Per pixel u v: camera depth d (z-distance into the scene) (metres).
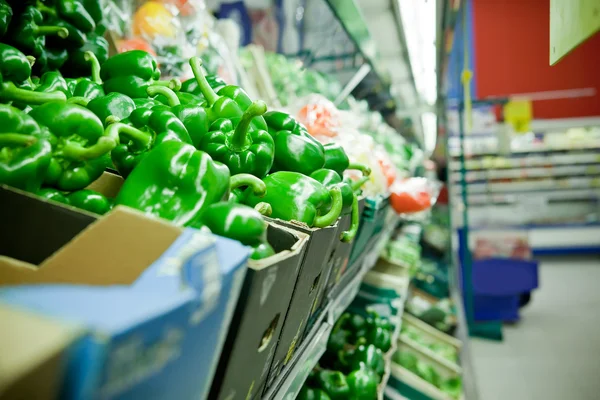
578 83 9.04
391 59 4.38
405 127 7.09
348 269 1.71
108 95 1.04
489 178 11.55
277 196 1.06
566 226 11.12
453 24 3.30
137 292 0.33
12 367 0.22
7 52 0.93
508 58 9.13
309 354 1.13
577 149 11.40
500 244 6.38
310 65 4.27
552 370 4.55
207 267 0.41
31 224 0.54
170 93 1.16
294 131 1.35
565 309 6.79
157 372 0.35
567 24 1.11
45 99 0.84
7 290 0.28
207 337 0.43
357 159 2.03
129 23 1.83
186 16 2.03
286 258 0.62
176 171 0.75
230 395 0.63
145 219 0.45
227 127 1.07
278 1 3.85
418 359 3.21
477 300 5.83
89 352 0.25
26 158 0.67
